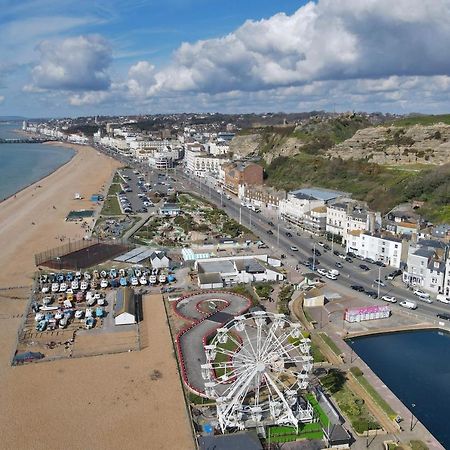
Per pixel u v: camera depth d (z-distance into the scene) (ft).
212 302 439.63
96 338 372.58
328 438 252.62
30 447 249.55
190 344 357.61
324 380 316.81
